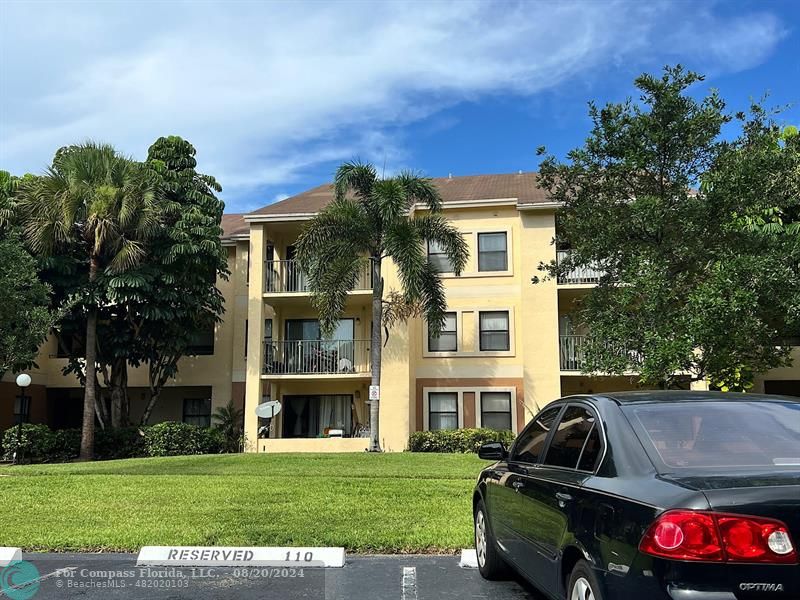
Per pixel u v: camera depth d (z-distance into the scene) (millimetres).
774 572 3146
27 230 20906
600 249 12609
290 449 22344
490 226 24000
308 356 24078
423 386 23609
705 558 3176
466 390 23375
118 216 21016
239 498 10086
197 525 8312
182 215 22859
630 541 3486
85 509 9438
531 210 23094
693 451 3896
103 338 22922
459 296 23828
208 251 22516
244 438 22875
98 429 22453
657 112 12273
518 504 5281
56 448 21734
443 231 20516
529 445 5641
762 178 11516
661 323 11297
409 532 7902
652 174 12562
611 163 12859
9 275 18547
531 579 4941
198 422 27094
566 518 4262
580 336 22781
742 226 11758
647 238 12281
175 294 22109
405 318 21891
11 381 25188
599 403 4594
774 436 4047
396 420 22188
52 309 21406
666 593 3225
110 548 7535
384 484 11438
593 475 4148
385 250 20312
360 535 7730
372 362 20500
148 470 14281
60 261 21516
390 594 5871
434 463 15398
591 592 3863
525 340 22719
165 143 24703
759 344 11305
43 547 7586
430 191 20469
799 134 12906
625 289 11789
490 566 6160
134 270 21359
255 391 23203
